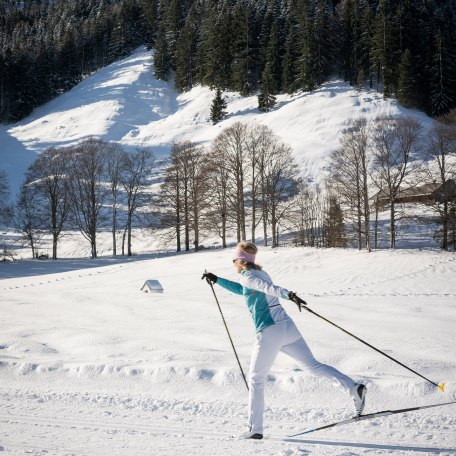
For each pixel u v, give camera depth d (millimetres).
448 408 5500
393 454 4242
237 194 42938
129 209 50062
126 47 144500
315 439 4680
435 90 87688
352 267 27672
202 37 116562
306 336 9102
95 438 4719
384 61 88500
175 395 6215
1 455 4211
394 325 10805
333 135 74812
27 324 11398
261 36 109125
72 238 58750
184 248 51000
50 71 134375
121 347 8359
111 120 100812
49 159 53250
